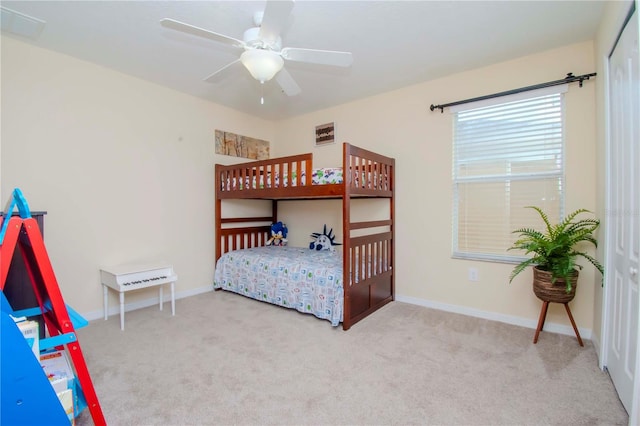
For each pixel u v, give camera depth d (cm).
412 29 232
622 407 168
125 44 257
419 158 337
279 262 334
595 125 248
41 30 237
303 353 228
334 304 279
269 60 194
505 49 264
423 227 336
